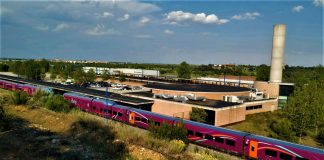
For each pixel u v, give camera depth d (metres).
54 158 23.91
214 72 192.12
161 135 34.06
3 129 34.12
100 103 55.28
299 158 29.75
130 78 112.81
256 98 71.88
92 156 25.12
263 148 32.59
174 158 26.84
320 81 84.19
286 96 76.94
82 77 109.69
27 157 23.89
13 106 51.12
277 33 78.75
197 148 35.50
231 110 54.19
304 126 47.72
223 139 36.16
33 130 34.97
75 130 35.72
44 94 61.62
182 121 39.69
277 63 79.19
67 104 53.41
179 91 68.12
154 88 74.19
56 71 134.38
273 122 57.16
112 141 31.05
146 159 25.69
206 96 67.50
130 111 48.62
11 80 100.94
